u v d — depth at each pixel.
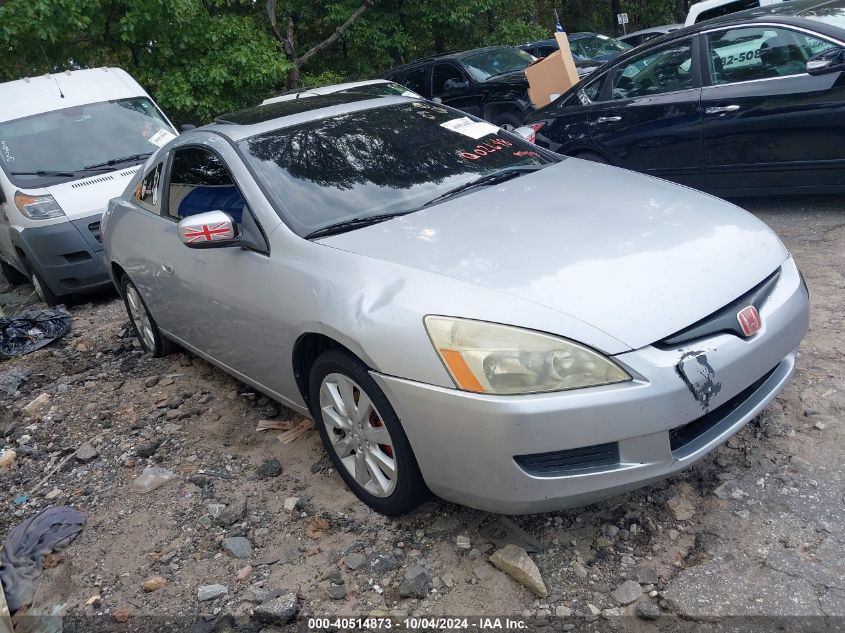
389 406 2.87
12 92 8.34
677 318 2.65
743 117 5.88
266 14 16.06
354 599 2.77
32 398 5.19
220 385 4.77
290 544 3.13
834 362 3.75
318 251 3.28
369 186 3.70
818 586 2.50
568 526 2.96
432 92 12.48
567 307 2.63
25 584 3.13
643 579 2.64
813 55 5.55
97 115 8.18
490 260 2.93
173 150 4.58
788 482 2.99
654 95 6.47
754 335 2.79
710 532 2.82
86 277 7.28
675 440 2.67
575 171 3.92
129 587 3.03
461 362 2.61
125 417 4.57
